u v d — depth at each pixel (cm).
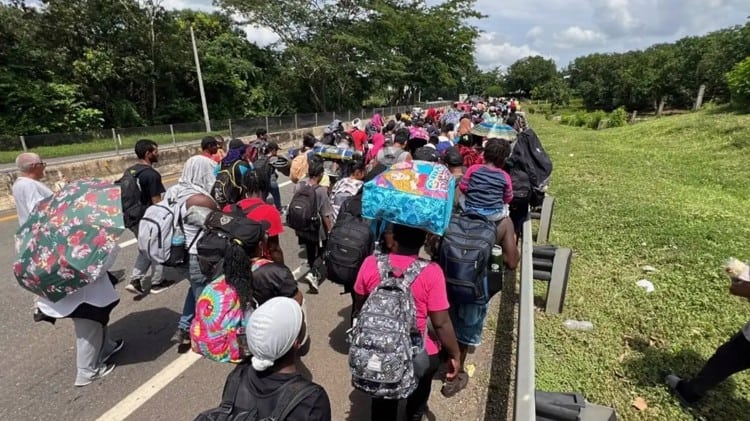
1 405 307
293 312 160
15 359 364
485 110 2230
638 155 1243
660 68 4122
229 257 234
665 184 877
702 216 638
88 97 2605
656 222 617
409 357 195
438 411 302
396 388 194
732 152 1073
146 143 470
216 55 3338
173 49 2958
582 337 370
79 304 302
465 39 4128
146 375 343
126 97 2916
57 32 2491
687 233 564
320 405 153
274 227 321
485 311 296
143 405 309
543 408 224
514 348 372
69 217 276
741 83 1652
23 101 2167
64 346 385
